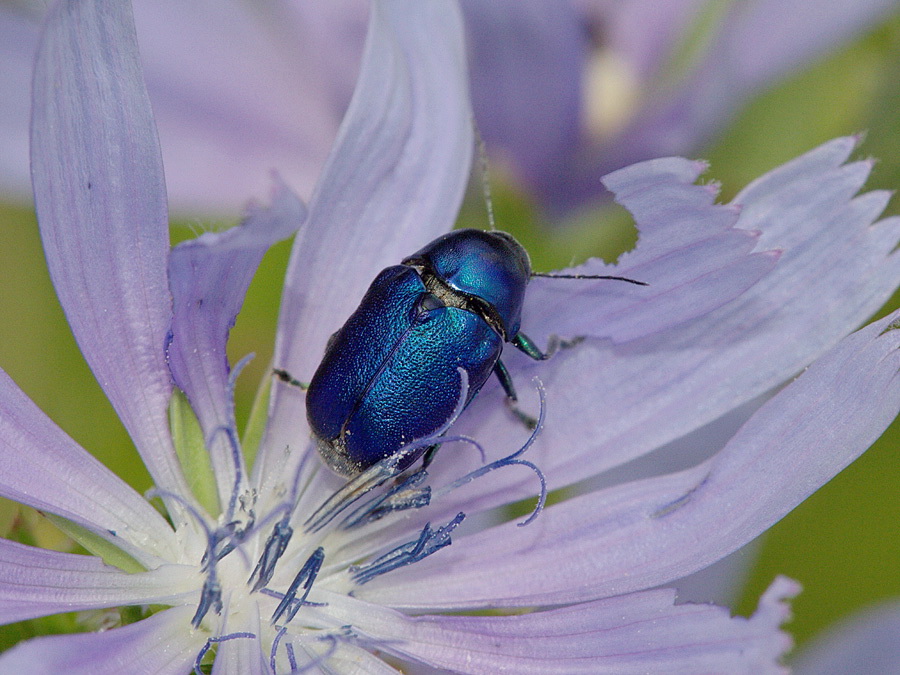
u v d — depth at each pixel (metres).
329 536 0.05
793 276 0.05
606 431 0.05
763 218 0.05
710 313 0.05
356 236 0.05
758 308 0.05
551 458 0.05
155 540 0.05
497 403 0.05
